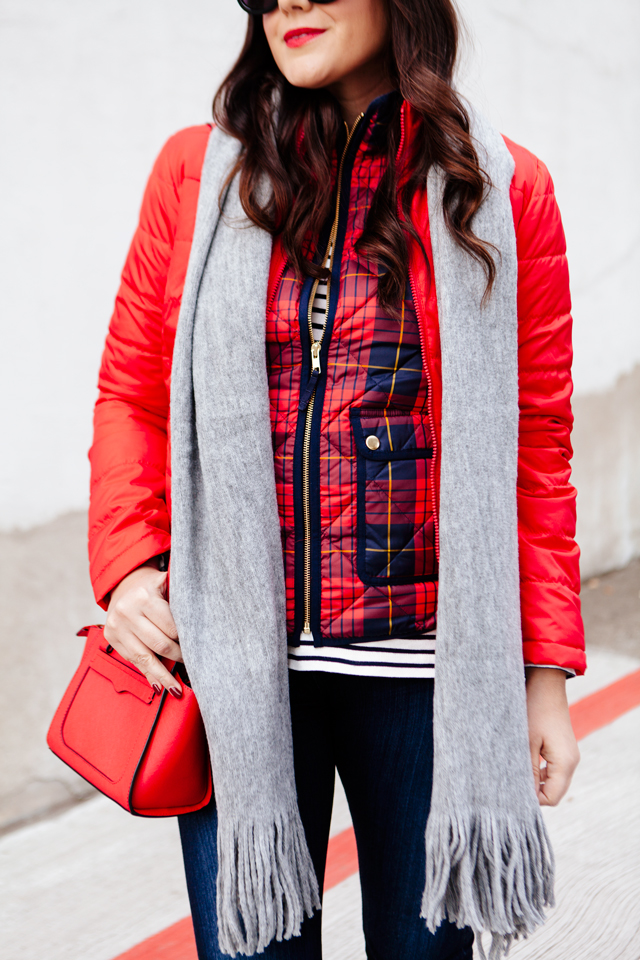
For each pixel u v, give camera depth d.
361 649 1.17
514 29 3.67
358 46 1.17
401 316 1.15
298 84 1.18
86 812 2.64
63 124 2.51
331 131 1.22
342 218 1.17
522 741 1.17
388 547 1.16
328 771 1.27
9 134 2.41
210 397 1.15
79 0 2.50
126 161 2.66
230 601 1.14
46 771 2.65
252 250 1.17
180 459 1.18
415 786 1.21
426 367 1.17
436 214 1.16
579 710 3.15
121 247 2.69
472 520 1.14
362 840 1.27
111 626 1.18
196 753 1.16
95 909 2.18
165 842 2.48
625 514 4.63
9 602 2.54
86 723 1.21
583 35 3.99
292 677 1.21
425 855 1.21
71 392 2.62
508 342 1.18
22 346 2.50
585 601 4.22
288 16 1.15
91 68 2.55
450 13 1.21
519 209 1.22
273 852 1.13
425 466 1.17
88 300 2.62
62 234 2.55
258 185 1.19
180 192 1.28
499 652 1.15
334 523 1.15
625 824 2.49
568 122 3.99
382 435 1.14
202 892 1.20
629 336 4.48
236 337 1.14
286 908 1.17
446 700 1.14
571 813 2.55
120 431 1.28
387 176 1.17
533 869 1.17
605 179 4.21
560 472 1.27
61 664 2.66
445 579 1.14
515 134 3.76
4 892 2.24
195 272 1.19
